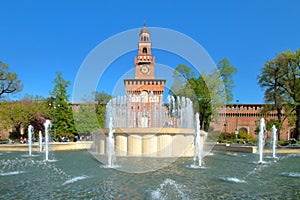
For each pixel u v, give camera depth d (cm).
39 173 912
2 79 3297
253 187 716
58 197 604
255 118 5234
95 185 716
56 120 3569
